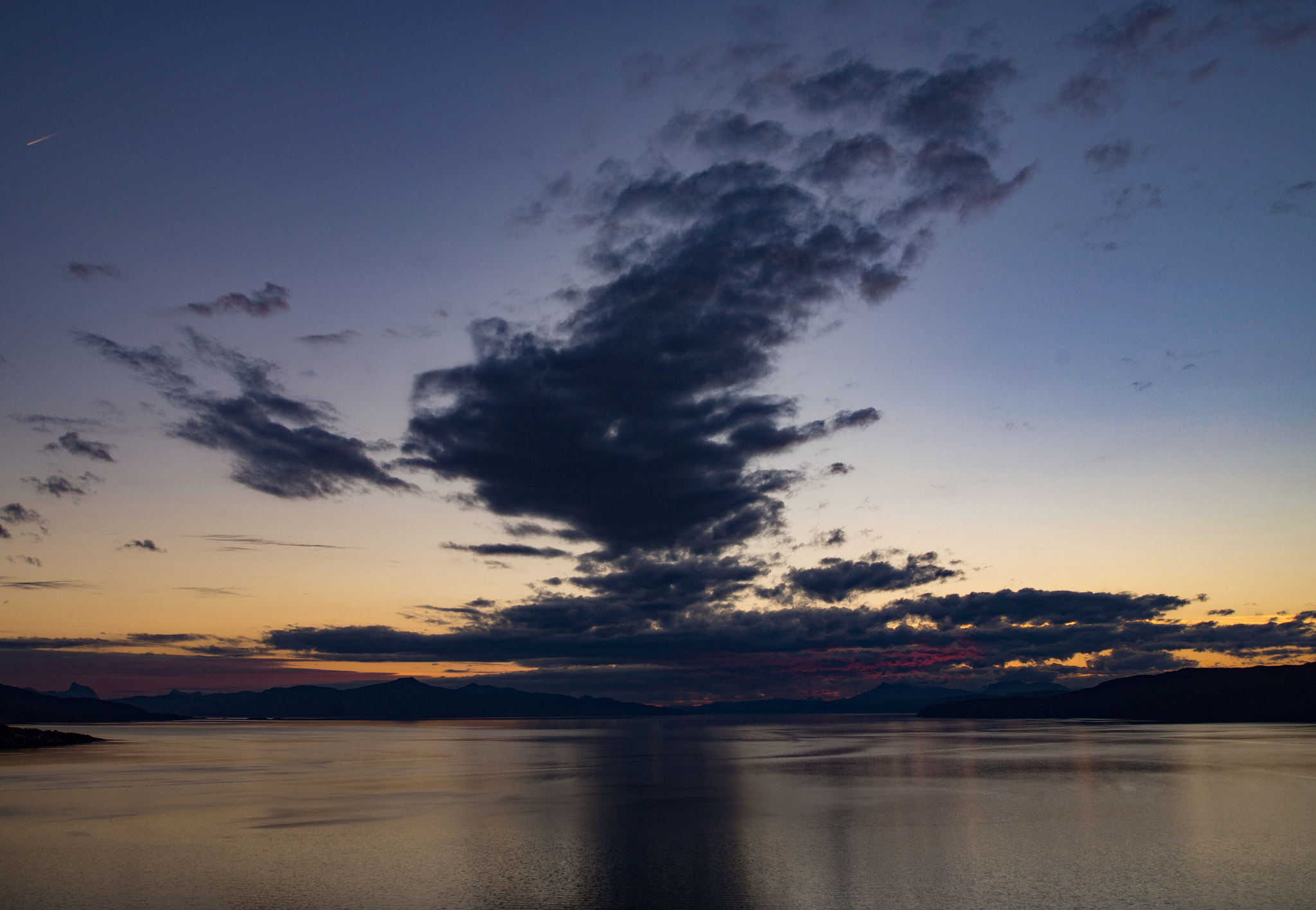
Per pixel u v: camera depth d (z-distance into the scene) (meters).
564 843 39.69
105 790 63.78
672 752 114.12
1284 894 29.56
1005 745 117.88
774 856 36.25
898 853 36.75
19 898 29.52
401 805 54.50
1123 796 55.91
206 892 30.25
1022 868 33.69
